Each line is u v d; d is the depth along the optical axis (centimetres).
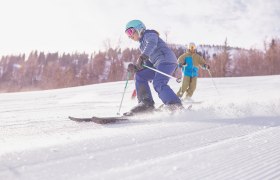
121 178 135
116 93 1216
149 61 434
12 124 369
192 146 202
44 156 171
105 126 322
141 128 285
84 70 5606
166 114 390
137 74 426
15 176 135
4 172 141
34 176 136
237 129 273
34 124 362
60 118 427
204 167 153
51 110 605
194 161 164
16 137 275
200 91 1156
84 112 527
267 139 226
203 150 190
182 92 784
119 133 255
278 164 160
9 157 167
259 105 430
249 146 202
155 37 418
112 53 5562
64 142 212
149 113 408
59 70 5781
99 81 5606
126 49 5922
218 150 190
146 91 418
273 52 5162
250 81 1597
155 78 418
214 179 137
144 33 427
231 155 178
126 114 407
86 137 237
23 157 168
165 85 412
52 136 268
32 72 8225
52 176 136
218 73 5044
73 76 5594
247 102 473
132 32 430
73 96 1149
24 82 7938
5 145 223
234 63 5466
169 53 430
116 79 5428
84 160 164
